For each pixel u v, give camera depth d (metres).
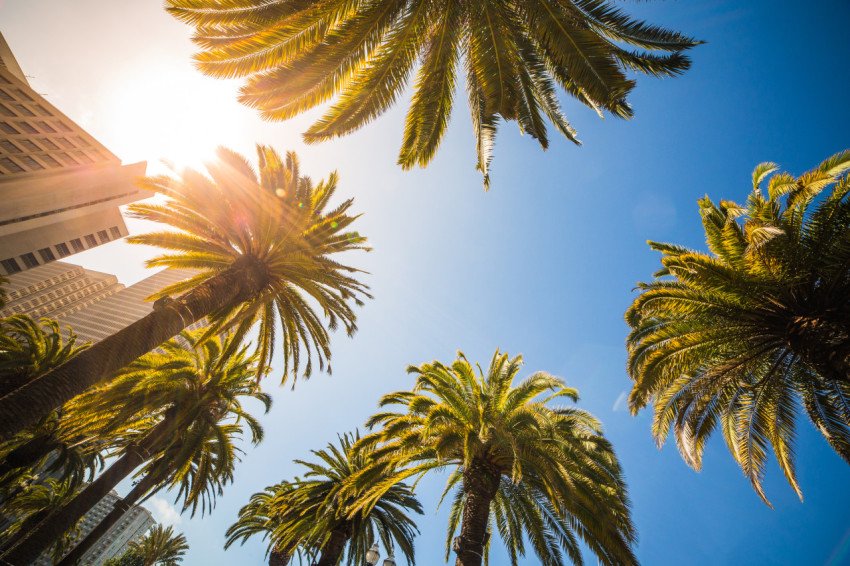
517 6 6.21
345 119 7.19
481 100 7.61
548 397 14.39
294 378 16.73
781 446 10.92
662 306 10.55
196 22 6.61
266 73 6.88
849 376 8.12
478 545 10.88
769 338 10.18
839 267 8.60
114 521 17.41
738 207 10.88
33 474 22.94
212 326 12.91
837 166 8.54
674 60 5.72
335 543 17.08
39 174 51.19
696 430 11.52
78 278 117.56
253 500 25.20
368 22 6.52
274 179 13.12
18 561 13.19
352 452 11.86
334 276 13.78
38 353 18.69
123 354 8.66
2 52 62.12
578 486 10.06
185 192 11.71
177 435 17.55
